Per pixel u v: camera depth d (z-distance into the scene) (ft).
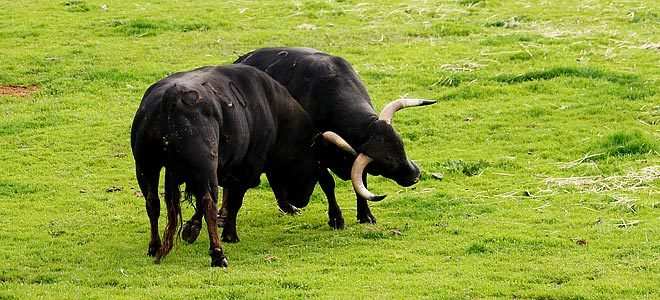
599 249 61.62
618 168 79.20
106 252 62.85
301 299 53.16
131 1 136.77
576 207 70.54
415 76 104.27
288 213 71.77
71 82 104.22
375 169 65.72
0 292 54.95
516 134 88.69
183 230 63.46
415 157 83.71
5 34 120.06
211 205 57.77
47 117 94.02
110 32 121.70
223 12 131.03
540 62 107.65
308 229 68.64
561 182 76.13
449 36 120.06
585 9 130.72
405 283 55.83
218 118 58.95
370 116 66.74
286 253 62.54
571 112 93.20
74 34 120.88
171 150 56.75
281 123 66.08
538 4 134.00
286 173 67.72
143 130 57.31
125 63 110.32
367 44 116.67
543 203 71.82
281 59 71.36
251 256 61.87
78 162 83.30
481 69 106.32
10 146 86.84
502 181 77.71
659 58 108.17
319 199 75.61
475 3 133.49
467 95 98.84
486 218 68.80
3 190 75.92
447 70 106.11
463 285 55.42
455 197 73.87
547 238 63.62
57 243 64.80
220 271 57.82
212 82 60.85
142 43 117.50
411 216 70.33
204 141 57.16
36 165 82.38
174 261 60.75
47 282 57.67
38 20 126.41
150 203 59.62
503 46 113.50
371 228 67.51
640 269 57.72
